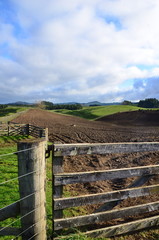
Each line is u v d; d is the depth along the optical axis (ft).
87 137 59.98
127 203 14.94
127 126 115.85
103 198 9.76
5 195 15.08
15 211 7.93
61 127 90.84
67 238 9.22
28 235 7.91
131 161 29.91
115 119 167.43
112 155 33.37
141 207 10.96
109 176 9.84
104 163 28.37
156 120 140.26
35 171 7.57
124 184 19.88
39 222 8.02
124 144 9.91
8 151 32.60
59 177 8.76
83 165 26.89
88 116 227.20
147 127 107.55
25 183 7.57
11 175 19.79
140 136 66.13
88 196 9.43
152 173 10.99
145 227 11.19
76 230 9.89
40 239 8.20
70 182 9.02
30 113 191.93
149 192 11.02
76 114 247.50
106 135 66.90
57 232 9.54
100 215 9.93
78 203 9.23
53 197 8.91
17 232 7.97
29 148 7.35
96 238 9.96
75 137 58.49
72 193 17.03
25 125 55.93
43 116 168.76
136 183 11.08
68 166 25.96
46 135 43.62
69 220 9.24
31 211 7.75
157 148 10.80
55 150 8.55
